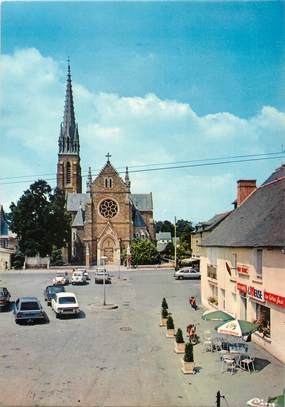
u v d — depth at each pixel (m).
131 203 92.44
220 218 56.78
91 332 27.50
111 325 29.66
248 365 19.58
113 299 41.47
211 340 23.64
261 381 18.25
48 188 84.75
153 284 53.66
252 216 29.36
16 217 83.06
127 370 19.89
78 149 119.38
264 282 22.73
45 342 24.94
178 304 38.38
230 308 29.25
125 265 82.88
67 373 19.48
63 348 23.64
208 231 60.72
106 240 88.19
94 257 87.50
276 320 21.47
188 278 59.28
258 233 24.41
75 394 17.02
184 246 84.38
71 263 95.38
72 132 119.50
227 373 19.34
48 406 15.87
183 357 20.45
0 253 80.94
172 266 77.38
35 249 82.75
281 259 20.53
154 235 107.56
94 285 53.06
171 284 53.66
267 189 31.34
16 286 53.34
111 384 18.09
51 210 84.06
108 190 89.19
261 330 23.56
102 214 88.75
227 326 20.67
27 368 20.19
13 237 96.31
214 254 34.00
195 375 19.16
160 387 17.73
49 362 21.09
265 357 21.67
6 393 17.12
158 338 25.92
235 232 29.77
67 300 33.28
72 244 97.06
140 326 29.33
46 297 39.56
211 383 18.14
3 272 74.06
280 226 22.03
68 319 31.88
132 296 43.50
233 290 28.69
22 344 24.52
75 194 109.00
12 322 30.89
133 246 82.00
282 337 20.80
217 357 21.89
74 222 97.62
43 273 72.12
